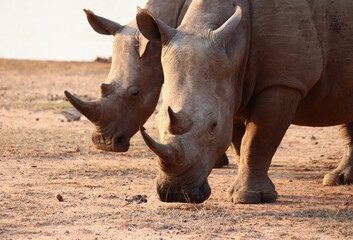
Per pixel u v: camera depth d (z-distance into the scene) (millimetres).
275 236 12305
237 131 18328
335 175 19516
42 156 23766
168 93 14094
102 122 19125
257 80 16062
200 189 13594
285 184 19406
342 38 16859
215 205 15508
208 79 14188
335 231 12742
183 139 13273
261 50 15969
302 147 29484
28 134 29984
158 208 14906
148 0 19531
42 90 64062
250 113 16406
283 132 16297
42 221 13344
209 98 14031
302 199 16672
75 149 25703
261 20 16016
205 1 15586
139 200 15828
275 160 25172
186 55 14258
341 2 16953
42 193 16734
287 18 16078
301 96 16281
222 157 22938
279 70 15898
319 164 24031
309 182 19906
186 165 13188
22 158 23219
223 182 19656
